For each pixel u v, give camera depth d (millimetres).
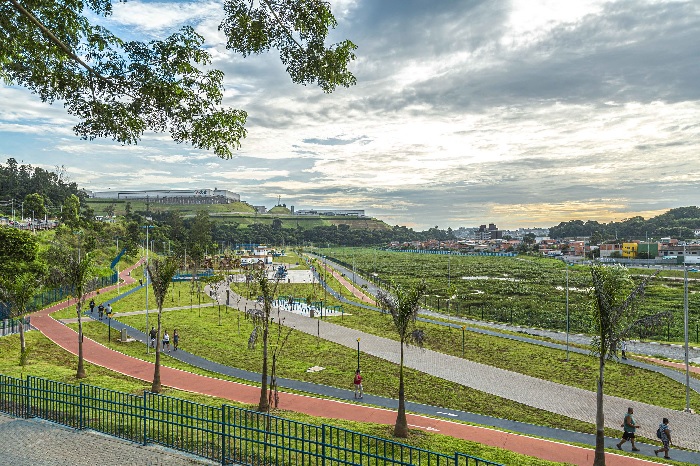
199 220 143125
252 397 27844
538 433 23656
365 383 31469
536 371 35406
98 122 15734
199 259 95062
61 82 14852
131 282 86125
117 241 106688
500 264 158625
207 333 46750
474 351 41406
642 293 19891
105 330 45656
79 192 175625
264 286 24969
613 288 19344
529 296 84500
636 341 48281
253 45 15672
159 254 126562
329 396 28500
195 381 30844
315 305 64938
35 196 112312
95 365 33219
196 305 65062
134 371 32594
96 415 18031
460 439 20906
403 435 20391
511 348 42719
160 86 14609
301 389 29797
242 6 15031
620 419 26078
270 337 45250
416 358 38469
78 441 15062
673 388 31984
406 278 114750
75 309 55156
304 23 14938
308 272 119438
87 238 91938
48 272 31484
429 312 68000
